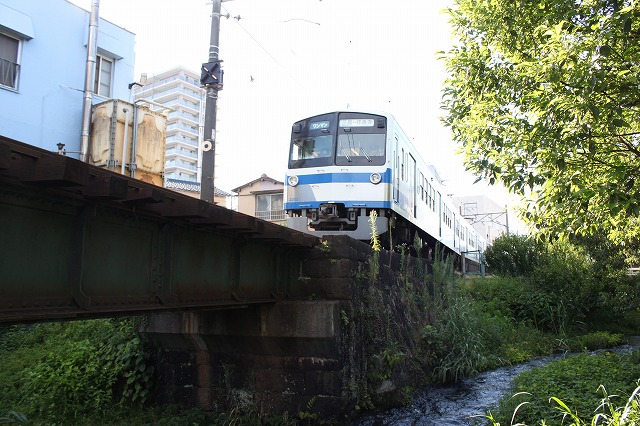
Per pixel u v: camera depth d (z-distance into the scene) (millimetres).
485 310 15828
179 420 6871
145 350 7996
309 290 7406
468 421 7141
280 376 7199
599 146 5441
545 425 5457
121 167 13375
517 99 6227
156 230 4898
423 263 12047
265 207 33281
